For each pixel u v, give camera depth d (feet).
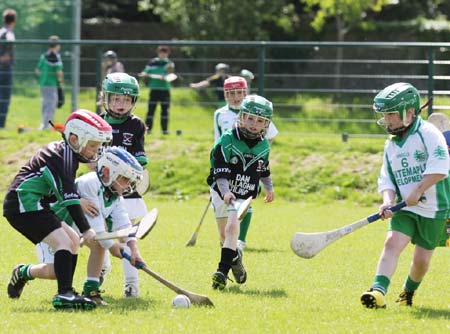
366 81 151.94
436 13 251.19
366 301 56.54
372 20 231.30
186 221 103.81
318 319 53.16
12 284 59.06
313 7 243.81
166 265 75.15
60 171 54.08
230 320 52.19
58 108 146.41
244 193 66.90
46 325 49.96
